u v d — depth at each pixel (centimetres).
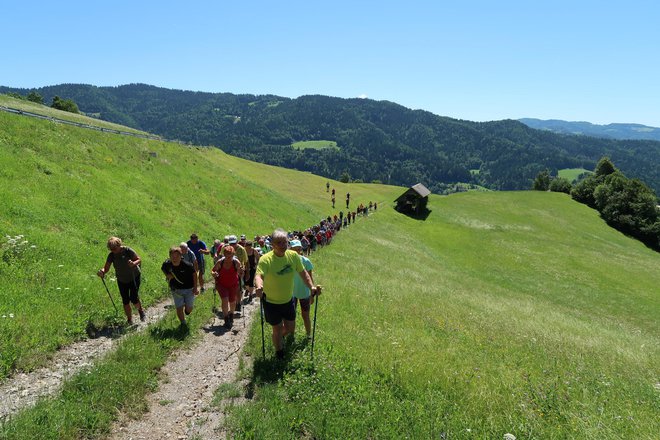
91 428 617
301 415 638
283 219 3869
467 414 665
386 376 783
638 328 2994
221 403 708
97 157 2528
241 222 3086
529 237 6638
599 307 3681
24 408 653
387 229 5647
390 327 1204
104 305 1170
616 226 9112
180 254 1061
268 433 593
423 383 767
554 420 656
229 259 1132
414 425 615
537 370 955
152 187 2633
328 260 2597
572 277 4788
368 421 621
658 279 5131
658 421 680
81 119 4772
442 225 6862
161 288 1447
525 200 9762
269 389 722
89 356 899
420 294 1962
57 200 1705
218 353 946
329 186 7512
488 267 4875
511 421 638
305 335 984
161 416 675
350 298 1549
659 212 8931
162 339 975
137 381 756
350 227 4856
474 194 9925
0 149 1834
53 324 972
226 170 4444
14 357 802
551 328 1662
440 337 1183
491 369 912
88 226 1661
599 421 642
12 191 1559
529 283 4325
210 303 1359
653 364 1255
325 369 769
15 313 959
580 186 10856
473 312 1714
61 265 1255
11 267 1138
